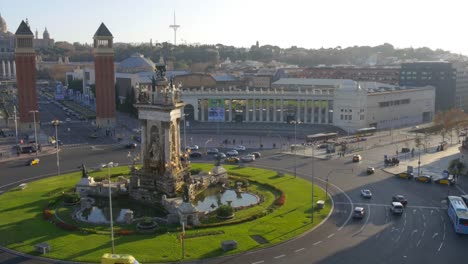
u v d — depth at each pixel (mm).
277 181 148875
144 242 95562
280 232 102125
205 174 145875
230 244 92250
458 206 108688
